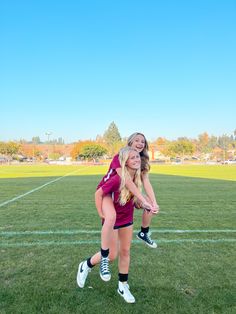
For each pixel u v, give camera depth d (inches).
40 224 310.7
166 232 281.3
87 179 934.4
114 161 159.9
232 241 252.7
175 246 238.7
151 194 172.1
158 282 171.5
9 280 173.9
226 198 506.3
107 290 161.3
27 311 139.1
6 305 144.7
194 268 192.5
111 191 155.7
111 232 151.6
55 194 555.5
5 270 188.7
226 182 816.3
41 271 187.3
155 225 309.1
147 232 193.6
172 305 145.9
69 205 432.5
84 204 441.4
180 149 4416.8
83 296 154.3
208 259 209.0
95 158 4269.2
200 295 156.1
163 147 5012.3
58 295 155.1
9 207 415.5
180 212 381.4
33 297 152.6
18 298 151.7
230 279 176.1
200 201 472.1
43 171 1512.1
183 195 543.2
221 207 418.6
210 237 264.5
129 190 153.9
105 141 5846.5
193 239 258.4
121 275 155.9
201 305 145.8
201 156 5142.7
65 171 1508.4
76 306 143.9
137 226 306.7
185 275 181.5
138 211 394.6
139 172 161.8
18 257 212.2
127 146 162.1
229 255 217.5
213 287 165.5
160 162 4013.3
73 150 4338.1
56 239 256.4
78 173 1296.8
